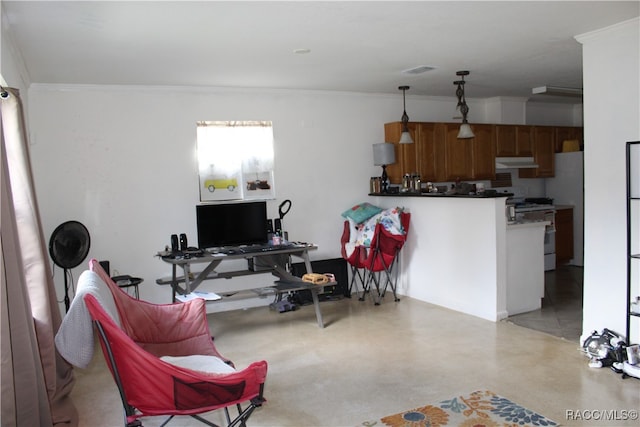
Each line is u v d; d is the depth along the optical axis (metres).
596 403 3.09
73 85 4.95
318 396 3.35
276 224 5.67
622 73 3.64
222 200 5.62
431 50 4.22
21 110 2.96
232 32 3.49
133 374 2.18
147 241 5.30
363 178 6.40
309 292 5.78
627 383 3.37
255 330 4.89
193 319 3.03
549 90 6.07
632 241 3.65
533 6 3.19
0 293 2.08
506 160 7.01
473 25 3.55
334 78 5.26
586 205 3.94
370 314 5.30
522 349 4.07
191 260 4.65
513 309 5.05
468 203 5.10
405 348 4.20
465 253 5.17
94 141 5.07
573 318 4.89
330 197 6.20
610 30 3.67
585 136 3.90
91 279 2.55
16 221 2.64
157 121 5.31
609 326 3.85
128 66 4.35
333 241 6.24
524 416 2.94
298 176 6.00
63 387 3.39
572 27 3.67
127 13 3.02
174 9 2.98
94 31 3.34
